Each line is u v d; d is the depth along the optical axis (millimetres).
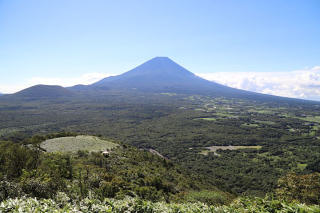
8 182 7238
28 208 4793
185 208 6277
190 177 30516
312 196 11984
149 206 5973
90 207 5555
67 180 11281
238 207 6961
